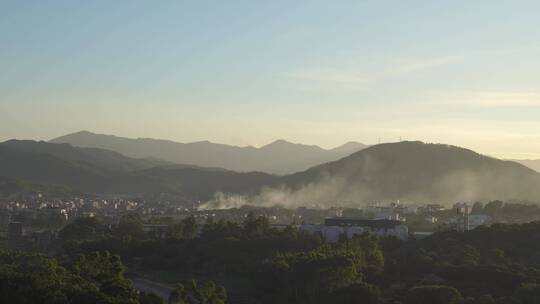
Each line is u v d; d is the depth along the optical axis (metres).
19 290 177.88
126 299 182.88
